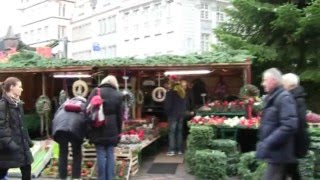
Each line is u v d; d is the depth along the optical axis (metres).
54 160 9.27
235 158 8.83
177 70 11.95
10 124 6.13
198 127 8.95
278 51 14.76
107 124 7.04
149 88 15.29
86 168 8.77
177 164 10.27
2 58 13.70
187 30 36.56
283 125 5.02
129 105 12.47
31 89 15.42
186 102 12.47
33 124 13.83
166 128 13.09
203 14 37.72
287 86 5.70
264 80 5.38
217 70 14.55
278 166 5.19
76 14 59.94
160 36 39.12
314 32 14.09
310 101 14.90
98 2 52.38
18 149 6.15
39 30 69.12
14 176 8.63
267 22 15.15
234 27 16.14
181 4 36.31
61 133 7.39
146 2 41.03
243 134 10.74
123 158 8.82
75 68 12.09
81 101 7.75
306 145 5.55
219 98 15.35
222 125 9.67
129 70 12.98
